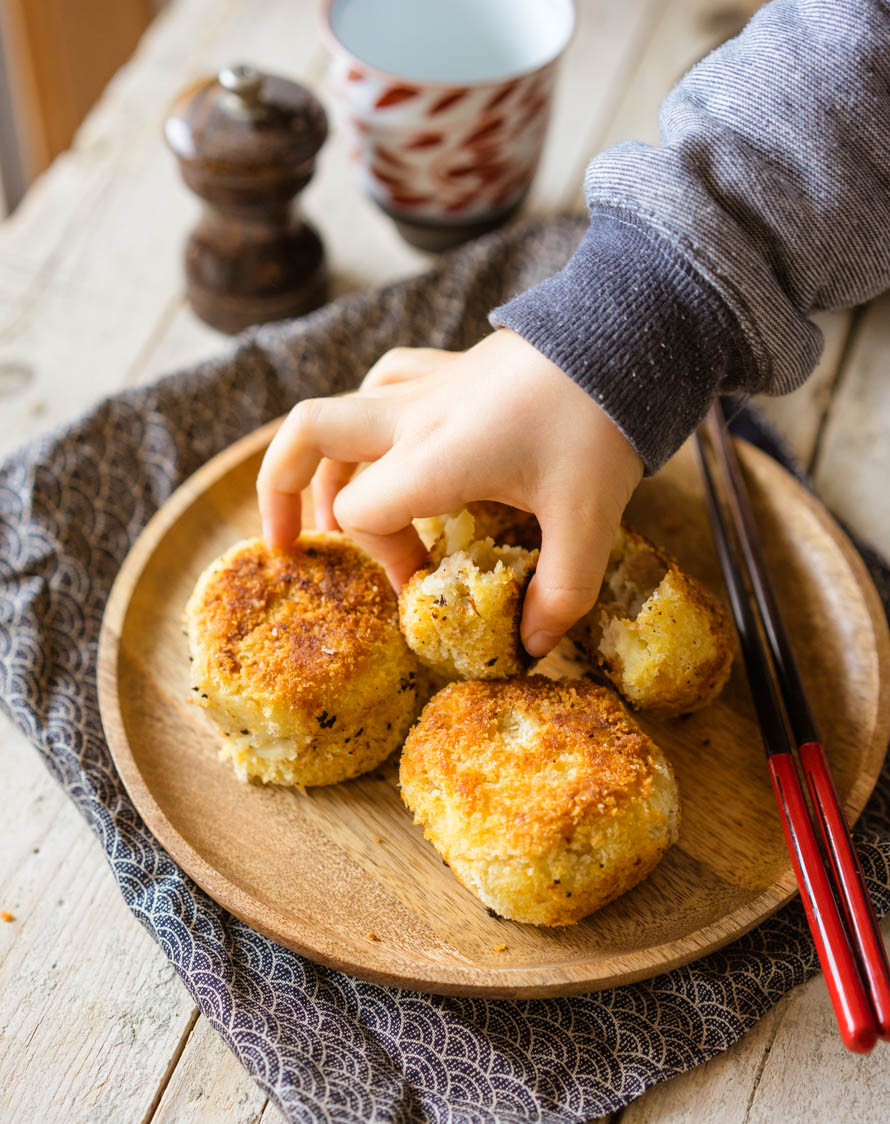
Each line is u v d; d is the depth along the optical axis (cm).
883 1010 41
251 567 49
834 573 52
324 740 47
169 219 67
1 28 81
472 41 64
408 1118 42
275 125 57
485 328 61
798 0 45
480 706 46
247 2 75
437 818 45
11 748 50
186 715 49
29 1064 44
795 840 44
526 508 45
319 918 45
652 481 55
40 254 65
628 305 44
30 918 47
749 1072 44
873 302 62
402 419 45
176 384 58
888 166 44
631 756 45
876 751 47
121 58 90
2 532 54
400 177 62
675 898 45
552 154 69
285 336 59
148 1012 45
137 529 55
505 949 44
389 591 49
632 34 74
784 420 59
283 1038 43
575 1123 42
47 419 59
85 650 52
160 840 46
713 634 47
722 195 44
